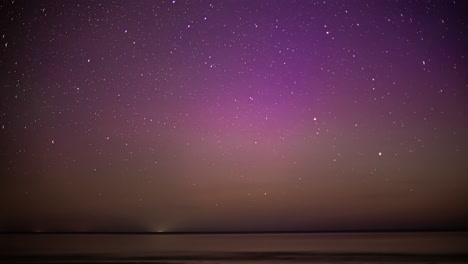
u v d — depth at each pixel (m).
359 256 19.22
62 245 34.06
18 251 24.14
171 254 21.88
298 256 19.73
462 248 24.36
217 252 23.80
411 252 21.31
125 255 20.84
